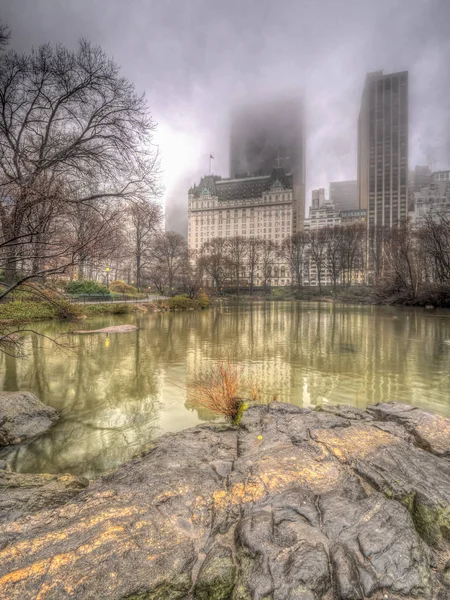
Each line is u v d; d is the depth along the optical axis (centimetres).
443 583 169
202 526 206
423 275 4562
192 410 571
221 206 11500
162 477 268
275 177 11081
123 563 171
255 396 579
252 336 1480
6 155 569
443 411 568
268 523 196
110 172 866
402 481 238
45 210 420
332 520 200
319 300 5616
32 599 149
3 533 203
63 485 300
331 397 643
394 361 969
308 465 266
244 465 279
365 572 166
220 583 164
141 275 4800
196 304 3531
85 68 902
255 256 7688
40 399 623
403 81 12125
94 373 812
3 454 418
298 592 155
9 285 514
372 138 12062
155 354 1049
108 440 459
